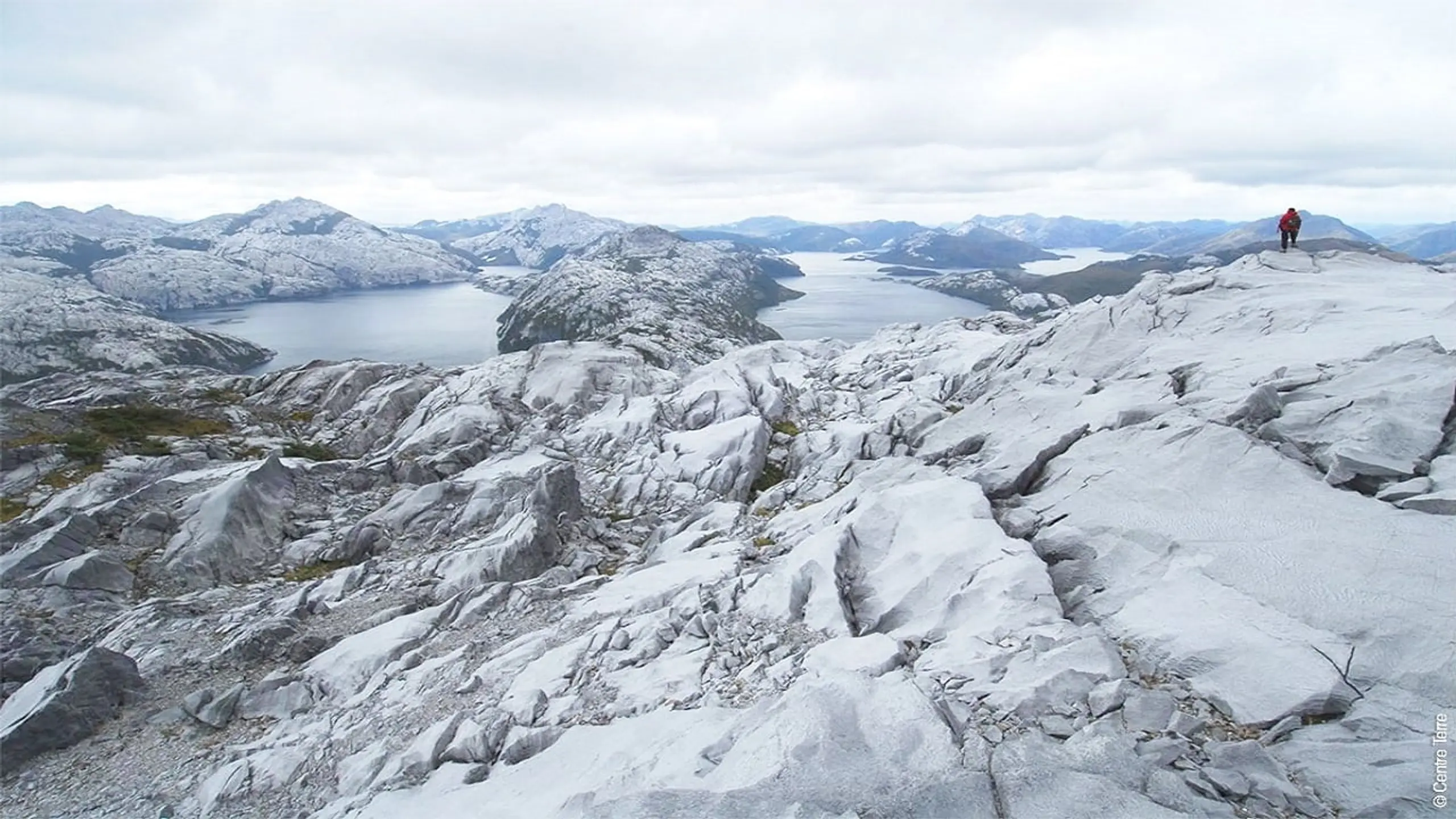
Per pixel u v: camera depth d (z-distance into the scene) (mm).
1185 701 14961
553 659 22484
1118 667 15812
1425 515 18328
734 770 14297
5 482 44844
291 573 36281
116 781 20875
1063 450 28578
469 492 42031
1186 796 12281
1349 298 35312
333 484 45094
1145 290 41906
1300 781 12523
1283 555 18188
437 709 21531
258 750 21469
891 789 13078
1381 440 21406
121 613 30938
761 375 63469
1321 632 15438
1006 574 20094
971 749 13930
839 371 65188
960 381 49688
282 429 63219
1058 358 40875
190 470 44844
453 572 33562
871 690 15930
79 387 78188
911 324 78562
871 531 25109
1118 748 13391
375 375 73312
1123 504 22703
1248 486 21562
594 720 18922
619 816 13383
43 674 25062
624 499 44656
